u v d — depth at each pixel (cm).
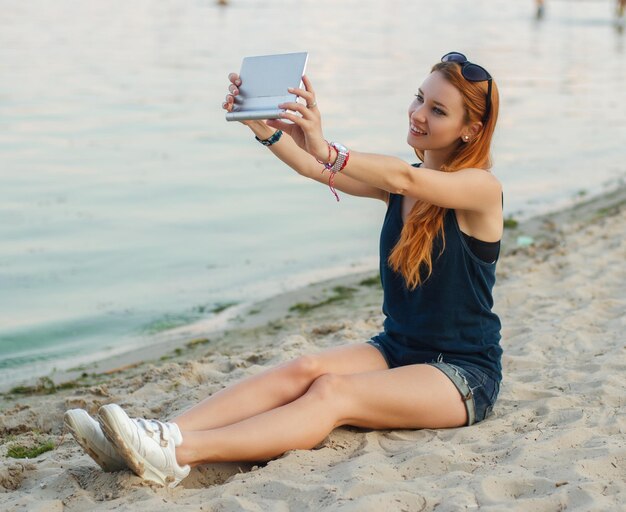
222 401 367
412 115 388
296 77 345
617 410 408
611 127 1705
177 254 890
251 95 353
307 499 323
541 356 506
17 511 327
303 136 359
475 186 367
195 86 2128
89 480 351
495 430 388
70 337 675
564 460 351
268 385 372
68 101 1825
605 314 594
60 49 2748
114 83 2117
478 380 387
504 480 330
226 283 809
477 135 383
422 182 357
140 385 531
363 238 963
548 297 650
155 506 319
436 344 388
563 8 6112
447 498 316
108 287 790
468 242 379
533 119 1783
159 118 1686
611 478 337
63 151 1354
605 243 846
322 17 4594
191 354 627
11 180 1159
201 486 357
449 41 3481
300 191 1168
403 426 385
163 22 3950
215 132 1567
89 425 343
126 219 1006
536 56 3039
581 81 2416
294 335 604
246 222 1014
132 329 693
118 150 1380
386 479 341
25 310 729
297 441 358
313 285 802
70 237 930
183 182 1191
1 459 405
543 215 1048
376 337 411
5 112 1659
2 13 3912
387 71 2483
